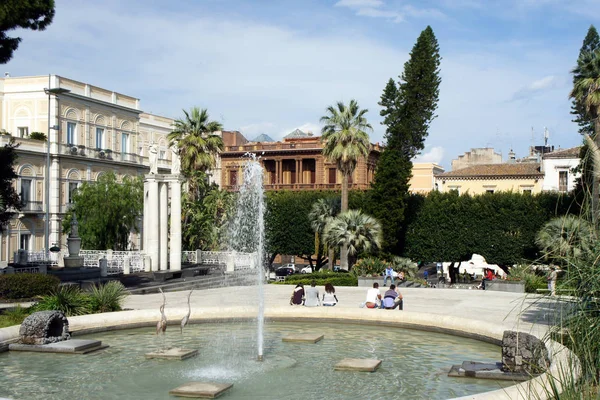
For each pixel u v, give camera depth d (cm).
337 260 5622
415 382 1173
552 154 6425
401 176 4744
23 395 1090
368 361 1328
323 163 7662
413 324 1806
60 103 5831
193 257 4378
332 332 1761
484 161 8050
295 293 2195
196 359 1381
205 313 1905
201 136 5044
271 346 1546
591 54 3822
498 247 4741
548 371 786
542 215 4597
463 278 5588
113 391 1116
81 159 6047
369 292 2120
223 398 1071
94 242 5078
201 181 5156
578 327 812
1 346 1437
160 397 1080
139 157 7056
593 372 716
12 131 5909
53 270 3519
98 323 1719
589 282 831
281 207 5612
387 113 5366
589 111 3791
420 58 4869
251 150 7969
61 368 1291
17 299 2302
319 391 1112
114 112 6625
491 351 1480
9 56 2473
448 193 5012
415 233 5031
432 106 4944
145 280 3297
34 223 5569
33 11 2373
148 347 1523
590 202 896
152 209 3538
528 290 3191
